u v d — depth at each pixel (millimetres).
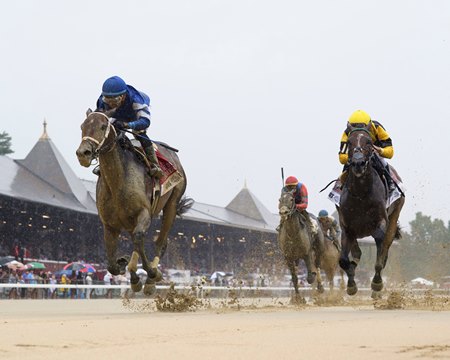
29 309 12852
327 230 20859
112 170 9180
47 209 38938
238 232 51875
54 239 41875
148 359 3379
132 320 6711
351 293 11531
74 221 42312
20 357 3475
